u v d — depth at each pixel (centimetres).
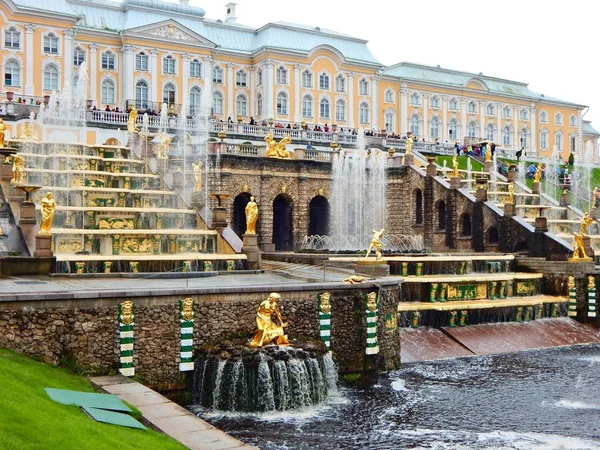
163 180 4562
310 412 2236
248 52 8619
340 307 2661
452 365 3006
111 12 7838
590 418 2234
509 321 3806
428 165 5484
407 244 5525
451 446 1953
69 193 4116
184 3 8450
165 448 1507
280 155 5366
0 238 3284
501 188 6144
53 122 5606
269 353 2247
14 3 6850
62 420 1449
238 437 1975
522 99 11262
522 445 1970
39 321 2111
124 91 7619
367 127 9269
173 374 2302
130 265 3197
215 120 6619
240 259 3528
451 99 10444
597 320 4069
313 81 8781
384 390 2550
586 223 4322
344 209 5609
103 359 2197
